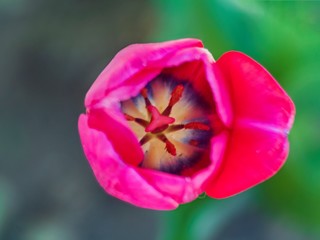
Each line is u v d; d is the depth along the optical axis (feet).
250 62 0.94
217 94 0.94
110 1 2.14
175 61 0.94
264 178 0.95
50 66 2.12
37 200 2.02
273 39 1.30
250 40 1.31
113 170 0.90
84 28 2.13
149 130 0.96
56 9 2.15
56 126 2.08
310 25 1.29
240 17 1.30
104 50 2.11
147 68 0.94
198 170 0.95
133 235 1.98
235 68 0.95
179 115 0.97
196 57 0.94
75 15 2.15
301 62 1.31
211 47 1.32
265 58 1.32
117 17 2.12
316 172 1.34
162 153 0.96
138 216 1.99
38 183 2.03
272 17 1.29
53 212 2.02
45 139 2.07
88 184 2.03
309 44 1.30
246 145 0.95
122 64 0.92
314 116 1.34
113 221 1.99
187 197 0.93
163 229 1.27
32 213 2.01
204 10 1.31
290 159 1.34
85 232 1.98
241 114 0.95
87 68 2.10
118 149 0.91
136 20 2.11
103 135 0.90
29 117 2.09
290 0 1.28
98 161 0.90
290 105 0.94
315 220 1.37
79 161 2.05
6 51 2.13
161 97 0.96
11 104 2.10
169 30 1.34
